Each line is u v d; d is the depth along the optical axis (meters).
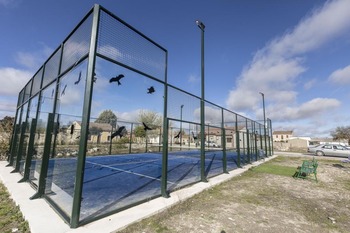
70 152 9.22
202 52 7.89
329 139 67.44
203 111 7.50
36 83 7.00
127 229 3.39
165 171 5.21
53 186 4.70
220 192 6.03
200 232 3.43
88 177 7.20
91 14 3.96
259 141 16.81
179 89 6.29
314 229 3.76
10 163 8.33
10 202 4.43
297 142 51.28
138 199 4.65
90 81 3.53
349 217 4.40
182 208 4.54
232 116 11.02
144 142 18.00
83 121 3.46
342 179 8.87
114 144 16.00
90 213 3.73
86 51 3.87
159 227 3.54
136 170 8.98
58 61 5.29
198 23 7.86
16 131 8.59
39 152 5.23
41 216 3.55
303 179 8.50
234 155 18.25
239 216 4.23
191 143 10.08
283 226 3.83
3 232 3.12
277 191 6.38
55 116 4.89
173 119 5.84
